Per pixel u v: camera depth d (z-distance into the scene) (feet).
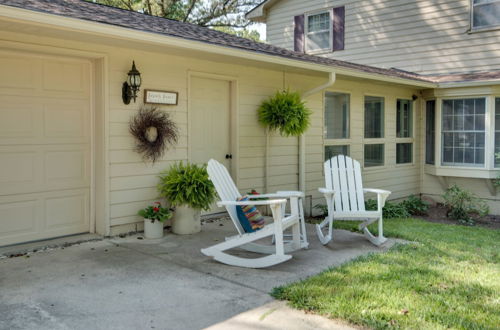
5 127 14.29
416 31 33.91
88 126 16.34
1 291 10.91
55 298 10.51
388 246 16.38
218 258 13.47
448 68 32.65
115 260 13.69
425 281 11.92
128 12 20.66
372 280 11.93
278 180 23.21
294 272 12.82
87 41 15.05
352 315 9.53
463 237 18.57
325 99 25.63
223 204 13.14
